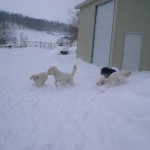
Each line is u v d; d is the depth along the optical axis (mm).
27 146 5016
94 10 17875
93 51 18297
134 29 14141
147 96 7219
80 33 21859
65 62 19062
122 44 14125
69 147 5020
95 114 6742
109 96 8125
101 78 10594
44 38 85062
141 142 4980
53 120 6363
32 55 26531
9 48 37906
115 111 6723
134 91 7945
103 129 5801
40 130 5766
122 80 9430
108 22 15297
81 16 21750
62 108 7301
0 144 5070
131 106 6777
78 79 11516
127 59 14344
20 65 16672
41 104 7672
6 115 6645
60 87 9836
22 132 5641
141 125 5609
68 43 42281
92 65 17219
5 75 12352
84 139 5355
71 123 6176
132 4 13875
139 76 11469
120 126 5832
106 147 5004
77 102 7887
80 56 21625
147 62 14609
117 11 13750
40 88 9664
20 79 11430
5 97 8328
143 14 14086
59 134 5574
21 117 6531
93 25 18031
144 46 14422
